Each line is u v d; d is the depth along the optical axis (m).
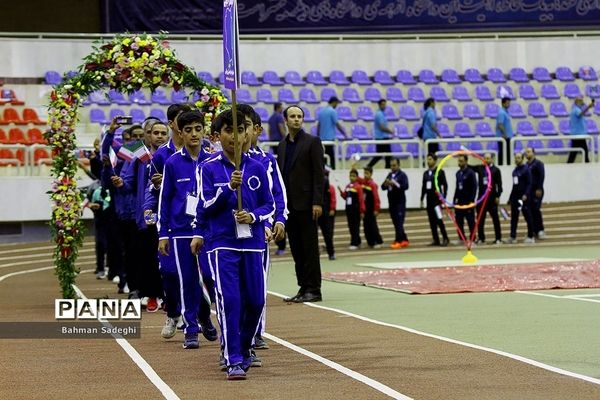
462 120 42.09
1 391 10.10
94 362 11.98
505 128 39.78
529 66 44.41
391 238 35.72
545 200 40.44
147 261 17.36
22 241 35.41
